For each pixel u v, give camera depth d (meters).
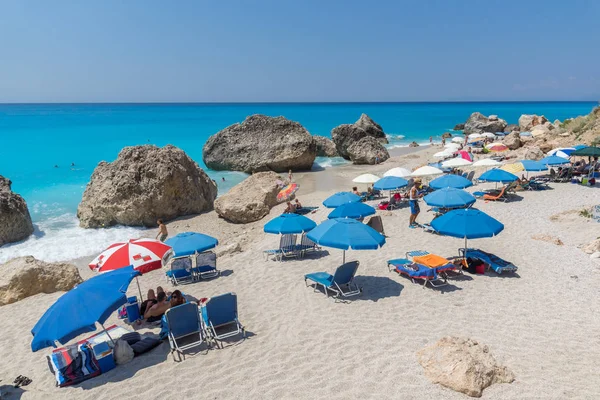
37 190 25.70
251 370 6.80
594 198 17.03
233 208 18.59
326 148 41.62
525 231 13.58
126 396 6.32
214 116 111.44
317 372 6.59
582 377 6.06
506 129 56.88
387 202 18.06
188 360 7.21
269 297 9.77
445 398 5.60
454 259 11.12
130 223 18.95
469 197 13.14
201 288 10.61
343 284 9.61
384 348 7.18
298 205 18.41
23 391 6.72
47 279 11.32
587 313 8.28
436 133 64.62
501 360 6.63
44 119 95.38
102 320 6.52
